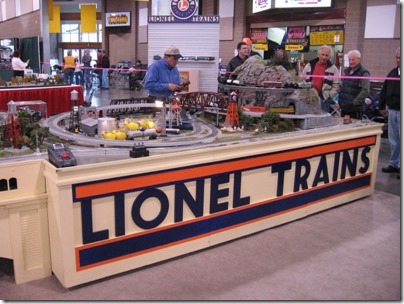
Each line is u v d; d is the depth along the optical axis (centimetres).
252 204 356
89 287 278
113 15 1878
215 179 324
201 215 323
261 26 1235
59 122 388
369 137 457
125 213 283
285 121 405
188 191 311
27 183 269
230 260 322
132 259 293
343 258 333
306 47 1120
